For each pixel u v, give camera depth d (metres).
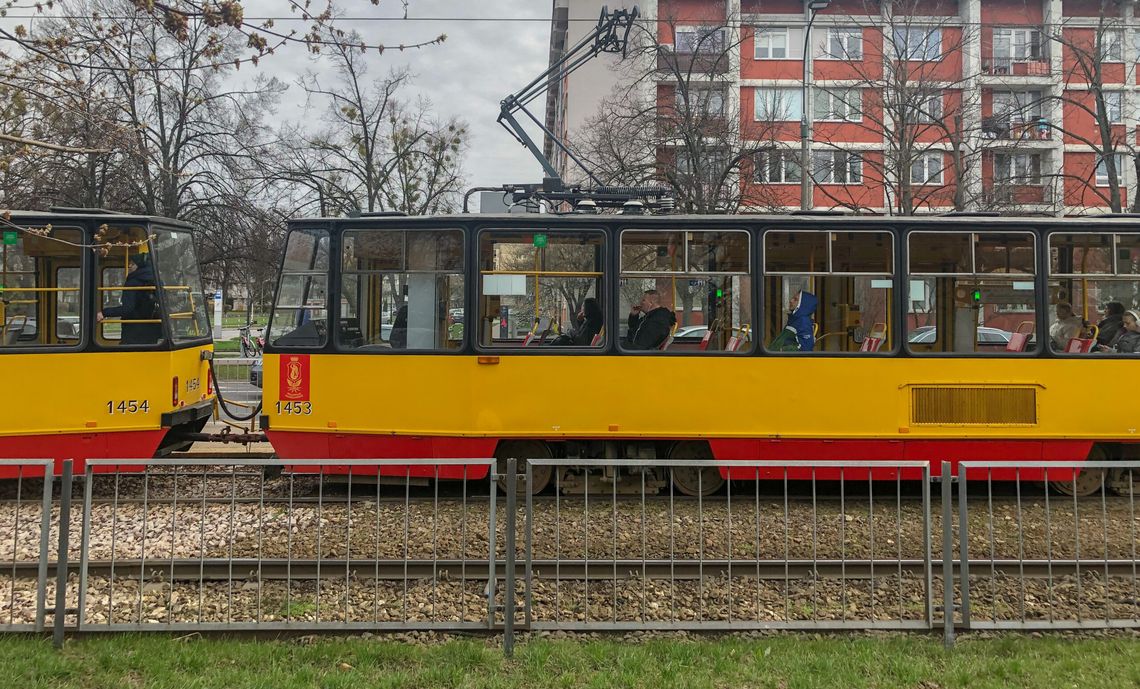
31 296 7.64
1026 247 7.53
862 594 5.29
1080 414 7.45
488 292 7.49
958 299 7.50
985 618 4.86
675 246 7.48
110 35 6.12
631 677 3.78
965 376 7.44
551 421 7.42
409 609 4.94
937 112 26.56
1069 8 31.91
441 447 7.45
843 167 25.02
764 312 7.46
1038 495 7.82
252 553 5.93
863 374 7.43
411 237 7.57
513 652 4.12
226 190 22.11
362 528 6.57
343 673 3.81
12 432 7.49
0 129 6.33
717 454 7.46
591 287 7.50
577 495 7.76
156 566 5.44
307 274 7.66
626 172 20.39
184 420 8.19
